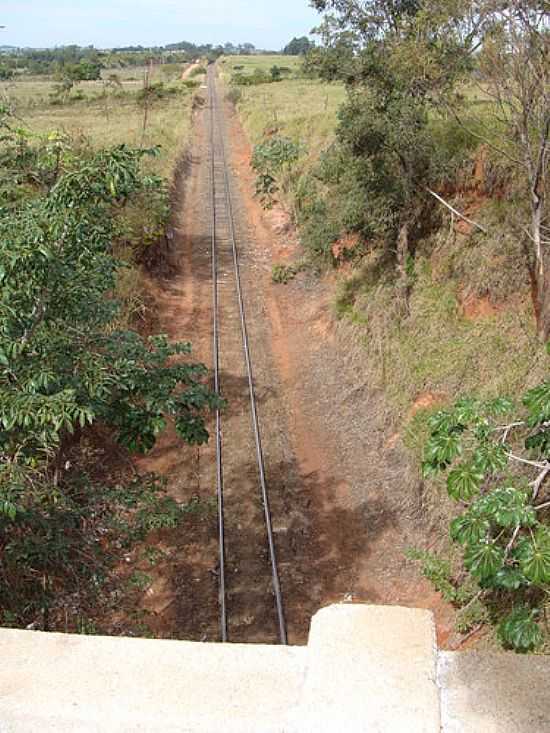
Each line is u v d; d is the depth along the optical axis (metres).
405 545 10.62
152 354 7.25
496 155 13.65
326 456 13.27
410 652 2.12
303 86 61.03
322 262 20.61
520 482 8.43
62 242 5.34
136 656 2.17
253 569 10.53
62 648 2.21
